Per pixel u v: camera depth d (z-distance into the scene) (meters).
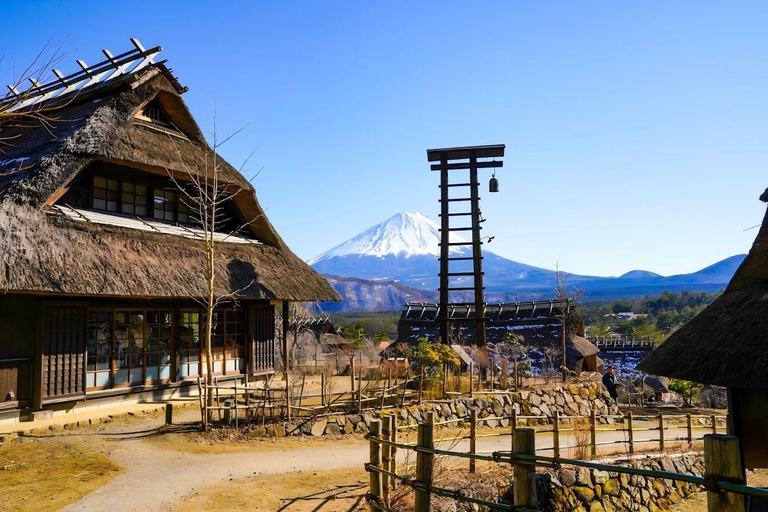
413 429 13.88
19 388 12.32
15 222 11.92
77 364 13.34
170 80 16.91
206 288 14.88
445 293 22.89
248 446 11.45
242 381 17.91
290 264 18.75
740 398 6.12
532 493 4.65
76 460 9.80
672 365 6.07
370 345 31.02
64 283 11.73
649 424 20.58
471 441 10.42
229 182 16.89
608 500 11.86
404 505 7.79
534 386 19.12
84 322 13.58
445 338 22.75
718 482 3.28
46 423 12.12
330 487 8.91
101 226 13.78
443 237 23.17
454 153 23.30
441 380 16.95
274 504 8.05
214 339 17.34
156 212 16.66
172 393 15.81
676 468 13.68
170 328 16.05
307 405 14.40
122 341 14.75
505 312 31.19
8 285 10.85
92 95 16.34
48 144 14.23
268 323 19.20
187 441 11.48
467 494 9.06
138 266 13.72
